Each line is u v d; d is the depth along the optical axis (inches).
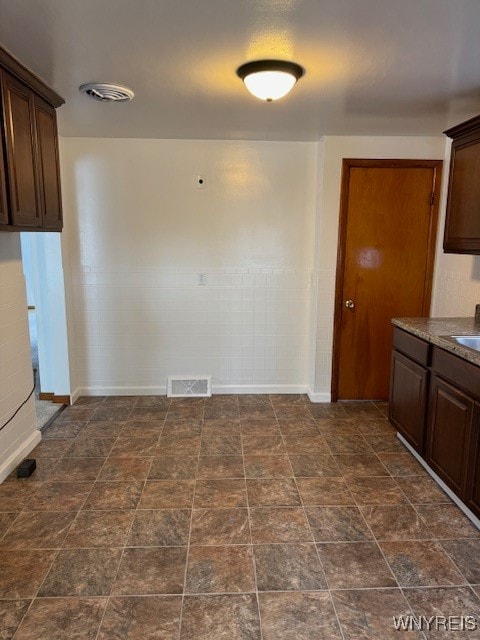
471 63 81.8
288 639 62.9
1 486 101.4
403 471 109.2
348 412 146.8
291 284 157.0
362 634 63.9
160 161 147.7
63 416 142.3
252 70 82.5
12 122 85.0
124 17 65.7
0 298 103.5
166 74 88.0
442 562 78.2
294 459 115.1
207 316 158.1
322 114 115.1
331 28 69.1
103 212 149.9
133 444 123.0
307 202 151.8
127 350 159.0
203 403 154.3
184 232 152.4
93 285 154.1
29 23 67.8
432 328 109.0
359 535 85.4
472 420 85.6
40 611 67.4
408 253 148.6
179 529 86.7
